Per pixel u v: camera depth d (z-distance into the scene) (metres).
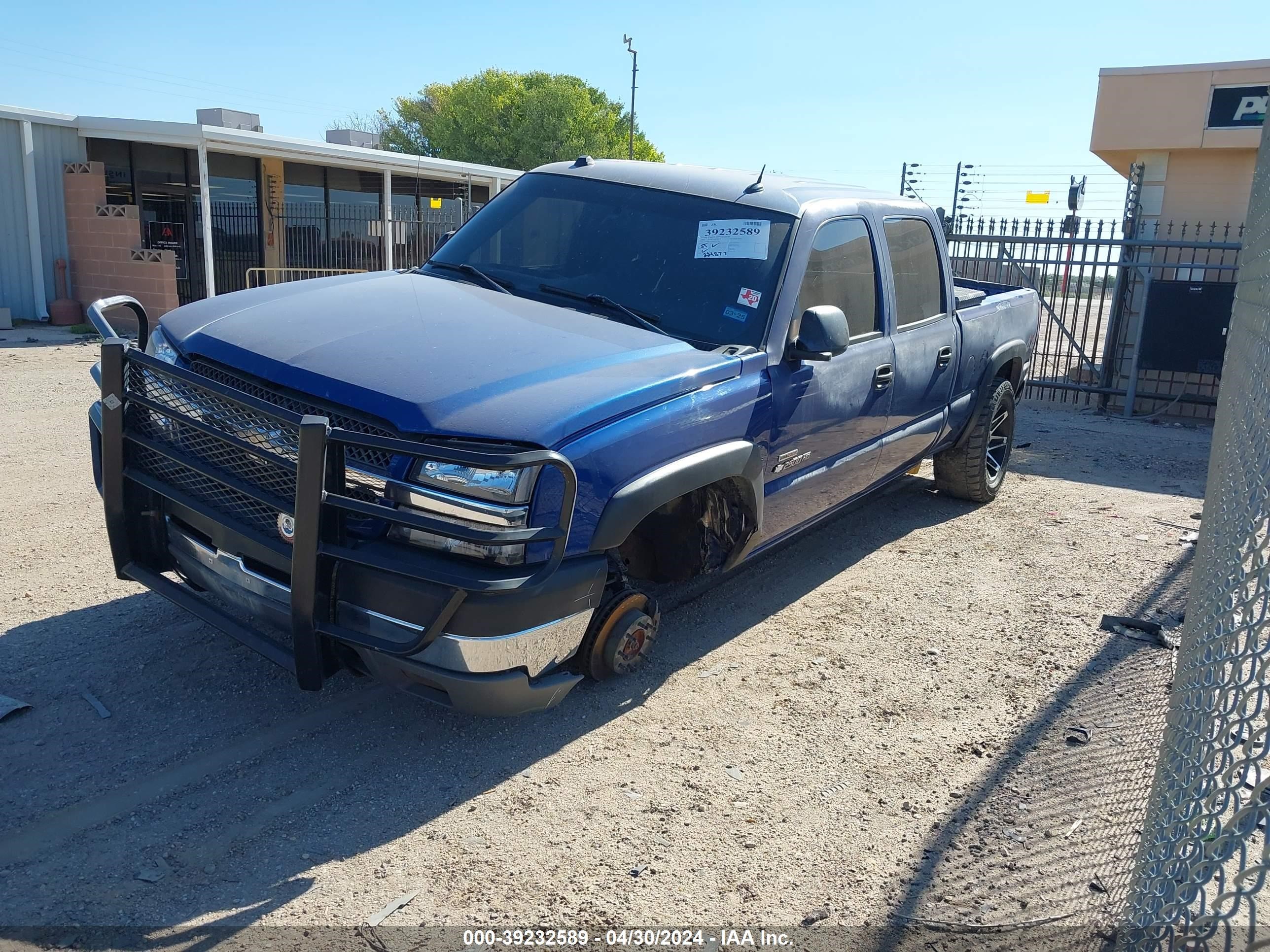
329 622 3.10
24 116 15.40
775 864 3.03
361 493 3.11
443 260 4.84
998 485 7.24
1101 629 5.00
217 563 3.39
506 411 3.11
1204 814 2.13
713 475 3.72
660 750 3.65
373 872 2.87
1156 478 8.53
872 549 6.11
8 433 7.57
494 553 2.96
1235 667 2.23
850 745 3.76
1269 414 2.49
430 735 3.63
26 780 3.16
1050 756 3.74
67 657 3.95
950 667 4.48
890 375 5.16
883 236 5.29
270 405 3.03
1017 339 7.18
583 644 3.74
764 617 4.96
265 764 3.36
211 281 16.36
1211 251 11.81
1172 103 11.41
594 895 2.84
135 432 3.52
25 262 15.85
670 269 4.39
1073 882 2.99
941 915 2.84
